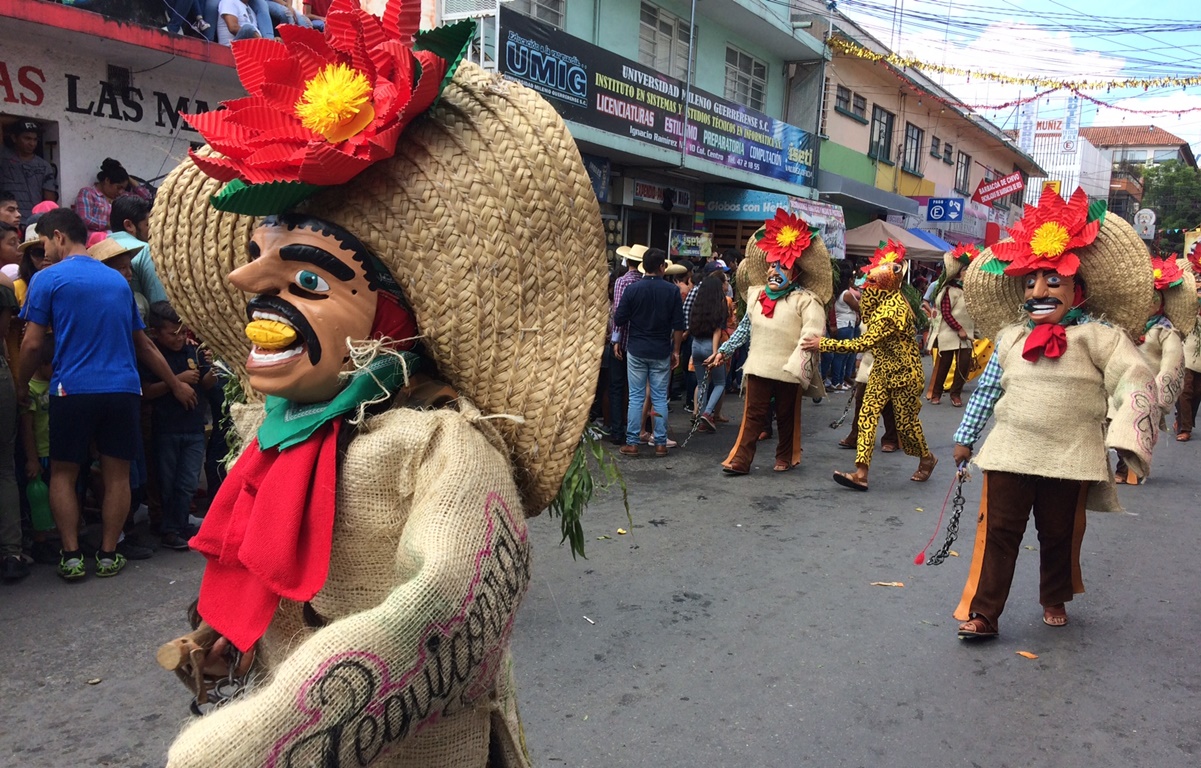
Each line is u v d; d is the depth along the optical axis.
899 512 5.73
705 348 8.08
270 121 1.30
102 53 6.21
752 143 14.19
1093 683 3.38
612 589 4.19
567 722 2.99
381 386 1.25
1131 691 3.33
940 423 9.33
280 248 1.24
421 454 1.19
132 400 4.06
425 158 1.27
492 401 1.30
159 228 1.54
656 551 4.76
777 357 6.45
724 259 10.90
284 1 7.88
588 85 10.00
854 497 6.08
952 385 10.67
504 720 1.40
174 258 1.54
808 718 3.06
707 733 2.94
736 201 14.21
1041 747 2.92
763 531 5.21
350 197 1.27
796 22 16.11
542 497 1.35
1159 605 4.23
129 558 4.36
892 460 7.37
